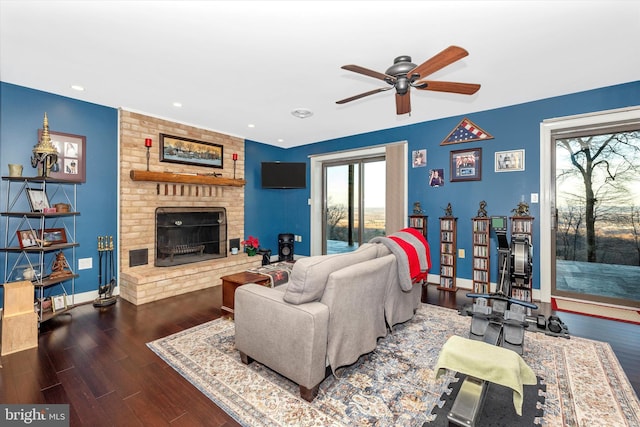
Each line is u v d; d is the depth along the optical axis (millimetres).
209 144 4617
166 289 3576
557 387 1834
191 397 1739
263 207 5789
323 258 1868
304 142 5734
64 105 3242
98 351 2266
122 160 3621
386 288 2311
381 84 2939
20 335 2270
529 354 2232
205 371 2008
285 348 1762
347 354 1889
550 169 3500
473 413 1422
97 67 2574
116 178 3674
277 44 2219
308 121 4262
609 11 1854
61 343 2395
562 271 3539
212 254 4688
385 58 2438
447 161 4156
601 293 3334
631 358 2166
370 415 1593
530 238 3418
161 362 2117
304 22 1952
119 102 3453
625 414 1592
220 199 4781
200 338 2500
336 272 1806
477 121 3898
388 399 1725
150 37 2117
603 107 3117
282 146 6086
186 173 4312
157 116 3945
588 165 3377
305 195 5953
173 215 4188
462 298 3637
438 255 4246
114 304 3338
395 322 2514
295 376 1719
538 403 1695
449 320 2916
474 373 1450
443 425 1510
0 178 2842
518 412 1383
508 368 1377
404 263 2447
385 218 4703
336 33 2080
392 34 2096
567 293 3479
